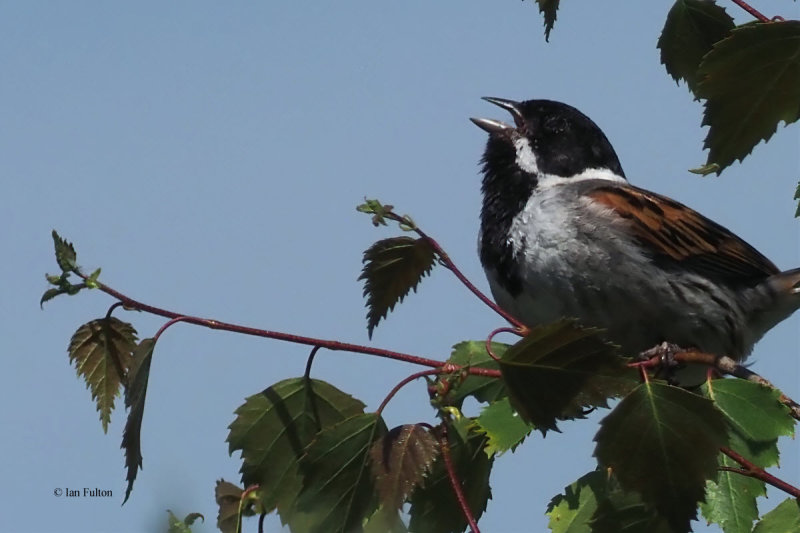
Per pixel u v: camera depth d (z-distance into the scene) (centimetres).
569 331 602
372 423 686
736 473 711
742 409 727
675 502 607
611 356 610
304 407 735
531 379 624
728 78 657
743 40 643
